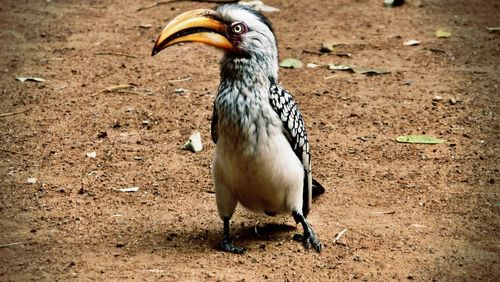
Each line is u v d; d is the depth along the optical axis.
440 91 15.04
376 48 17.64
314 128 13.48
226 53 9.00
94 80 15.70
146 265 8.95
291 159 9.17
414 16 19.92
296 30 18.94
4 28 18.91
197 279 8.60
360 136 13.15
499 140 12.85
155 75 15.98
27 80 15.62
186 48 17.69
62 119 13.79
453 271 8.91
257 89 8.91
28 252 9.30
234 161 9.05
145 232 9.90
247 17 8.93
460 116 13.87
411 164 12.07
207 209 10.64
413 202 10.82
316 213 10.53
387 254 9.33
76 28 19.06
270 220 10.41
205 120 13.80
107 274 8.70
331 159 12.27
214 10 9.08
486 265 9.05
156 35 18.56
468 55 17.08
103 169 11.87
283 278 8.70
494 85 15.27
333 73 16.17
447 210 10.54
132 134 13.20
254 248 9.48
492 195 10.96
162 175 11.67
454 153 12.40
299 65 16.56
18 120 13.75
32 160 12.16
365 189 11.26
